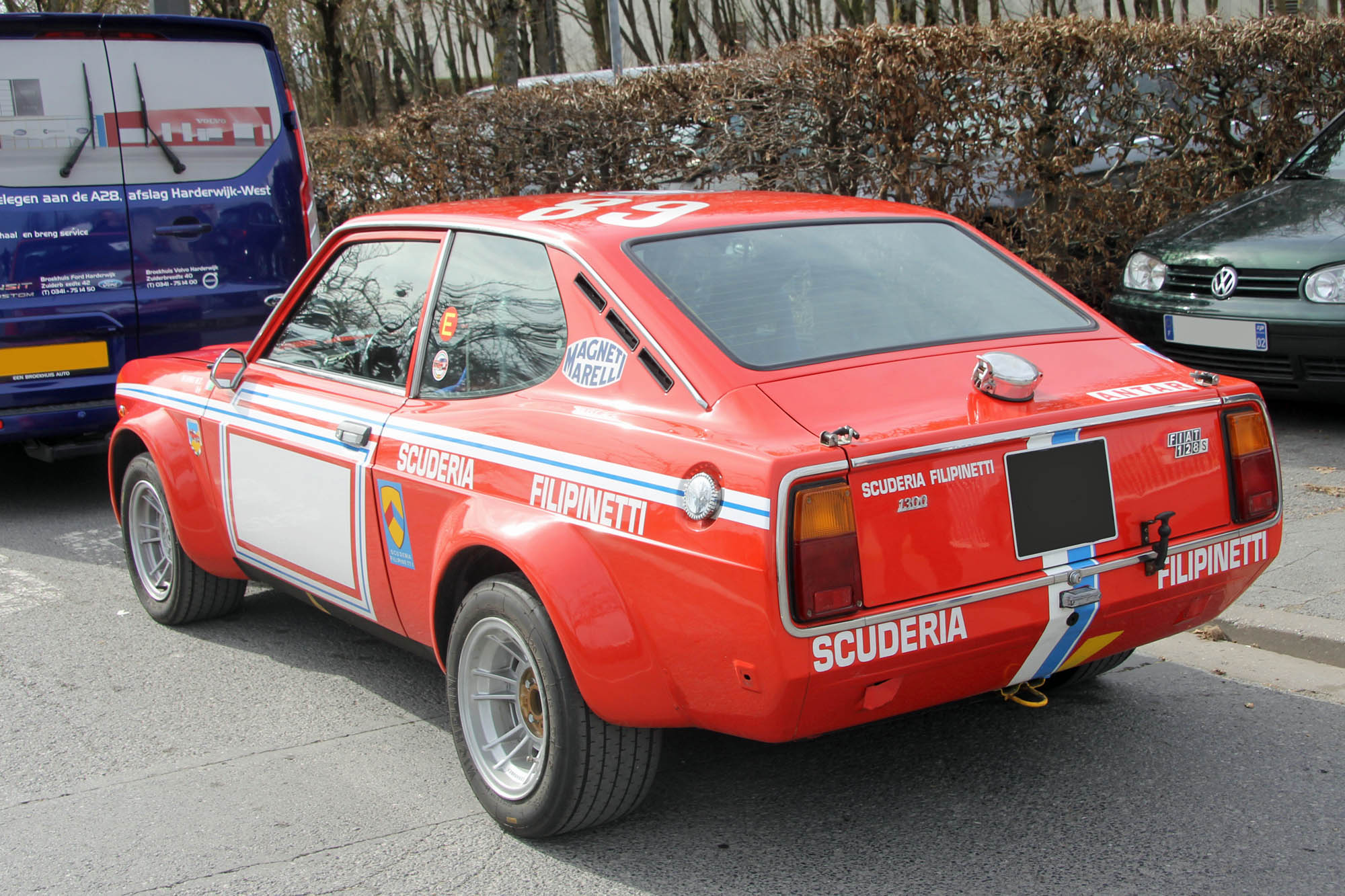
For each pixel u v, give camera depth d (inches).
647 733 129.4
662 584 117.2
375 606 159.6
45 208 273.6
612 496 121.8
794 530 107.8
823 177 379.2
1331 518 228.2
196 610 209.3
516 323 142.4
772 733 113.8
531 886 127.1
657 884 126.6
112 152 281.6
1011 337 138.8
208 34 293.7
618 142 420.8
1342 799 138.3
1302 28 374.3
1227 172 378.6
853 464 110.0
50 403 279.3
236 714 175.9
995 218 374.0
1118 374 133.4
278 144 303.4
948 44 355.3
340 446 158.9
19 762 162.1
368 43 1081.4
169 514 201.0
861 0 815.7
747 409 116.7
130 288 284.5
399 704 178.2
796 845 133.1
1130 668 178.7
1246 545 133.1
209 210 292.8
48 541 270.7
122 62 283.1
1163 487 127.0
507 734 140.7
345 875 130.9
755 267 138.9
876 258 147.2
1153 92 368.5
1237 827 133.0
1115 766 148.3
